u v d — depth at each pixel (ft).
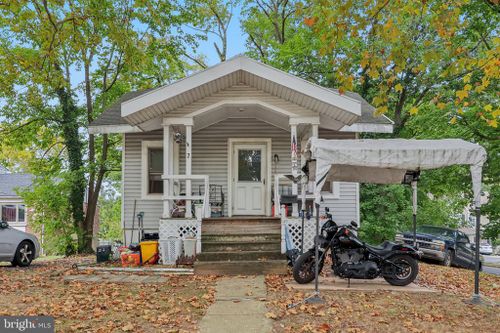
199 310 21.01
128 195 44.88
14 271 34.12
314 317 19.89
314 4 24.35
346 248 27.02
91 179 62.85
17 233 38.11
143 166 44.91
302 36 68.23
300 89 34.78
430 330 18.29
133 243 40.96
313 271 27.48
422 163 24.36
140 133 45.34
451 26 24.27
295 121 37.22
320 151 23.93
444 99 53.21
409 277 27.25
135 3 36.73
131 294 24.29
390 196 61.67
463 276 34.32
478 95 48.62
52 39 36.14
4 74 39.09
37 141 64.95
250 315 20.13
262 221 36.60
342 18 23.65
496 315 21.06
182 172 44.83
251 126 45.37
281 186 44.65
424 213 82.07
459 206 83.87
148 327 18.37
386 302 22.80
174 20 60.03
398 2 23.54
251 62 34.88
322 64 68.85
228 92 37.29
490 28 52.44
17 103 58.39
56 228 61.05
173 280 28.73
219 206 43.21
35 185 63.62
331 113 36.91
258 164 45.55
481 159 24.43
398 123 68.90
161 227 35.42
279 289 25.80
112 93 63.57
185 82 34.88
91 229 62.54
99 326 18.39
